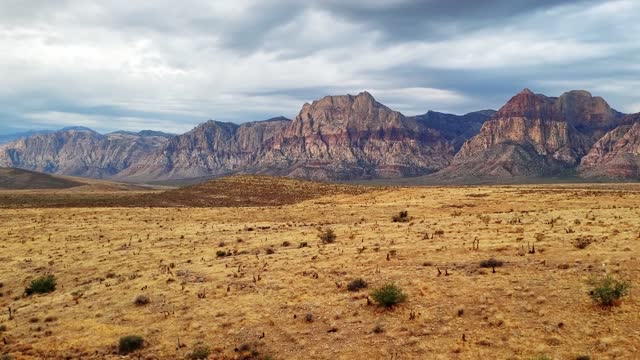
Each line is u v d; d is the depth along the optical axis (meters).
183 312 30.38
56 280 43.56
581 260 29.45
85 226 74.69
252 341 25.03
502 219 55.25
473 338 22.00
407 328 23.91
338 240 48.91
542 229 43.31
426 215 74.00
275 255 43.56
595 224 43.38
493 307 24.52
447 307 25.53
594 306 22.97
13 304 37.50
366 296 28.56
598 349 19.61
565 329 21.45
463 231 47.09
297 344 24.14
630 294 23.48
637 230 37.09
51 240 63.50
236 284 34.66
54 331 29.56
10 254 55.72
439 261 34.03
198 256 47.06
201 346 24.84
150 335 27.31
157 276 39.66
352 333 24.44
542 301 24.31
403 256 36.97
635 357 18.59
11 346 27.66
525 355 19.94
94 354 25.72
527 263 30.41
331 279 33.16
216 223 76.94
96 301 34.91
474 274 29.75
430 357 20.98
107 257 50.53
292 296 30.80
